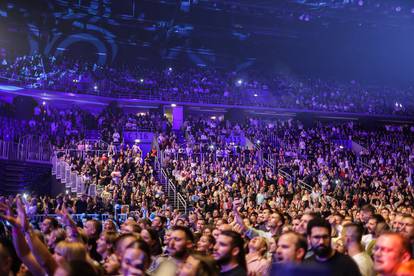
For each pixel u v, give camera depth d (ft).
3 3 135.44
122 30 153.79
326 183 106.52
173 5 145.07
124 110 146.41
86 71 144.56
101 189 91.04
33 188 99.30
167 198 91.45
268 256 27.53
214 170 107.86
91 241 27.66
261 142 136.36
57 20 146.41
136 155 108.68
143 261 16.44
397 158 139.23
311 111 160.15
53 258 20.44
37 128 115.96
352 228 23.85
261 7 151.43
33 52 147.64
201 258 16.98
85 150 108.47
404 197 95.09
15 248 20.65
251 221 44.11
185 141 130.52
